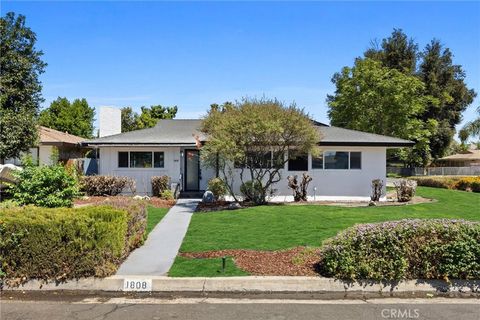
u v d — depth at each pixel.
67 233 7.07
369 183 19.41
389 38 47.25
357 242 7.10
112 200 10.51
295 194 18.84
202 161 18.28
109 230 7.24
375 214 13.88
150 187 20.69
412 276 7.11
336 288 6.98
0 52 19.58
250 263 7.91
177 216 14.13
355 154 19.47
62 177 12.38
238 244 9.54
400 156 44.00
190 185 21.92
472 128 29.66
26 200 11.92
